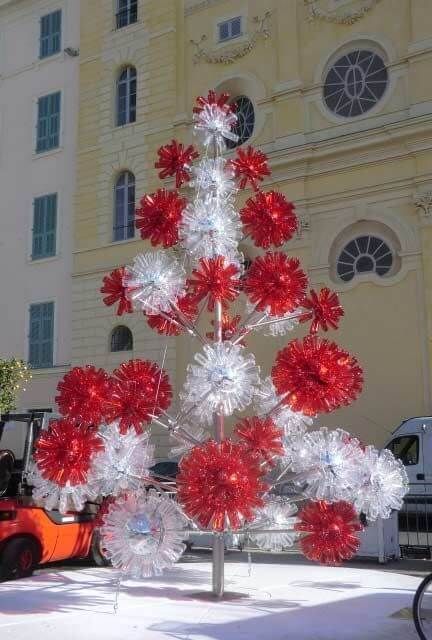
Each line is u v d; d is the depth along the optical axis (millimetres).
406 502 12664
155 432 19219
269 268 5605
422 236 17562
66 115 25297
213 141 6414
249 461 5125
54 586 6082
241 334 5965
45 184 25250
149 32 23312
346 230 18812
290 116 19875
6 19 27422
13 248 25578
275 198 6113
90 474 5117
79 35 25438
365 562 12344
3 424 10883
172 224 6039
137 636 4391
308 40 20156
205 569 7195
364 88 19188
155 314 5855
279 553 12359
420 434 14531
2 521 9805
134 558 5012
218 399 5086
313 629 4602
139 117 23016
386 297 17828
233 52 21359
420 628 4441
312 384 5148
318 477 5281
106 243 22938
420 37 18219
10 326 25000
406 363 17297
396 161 18188
